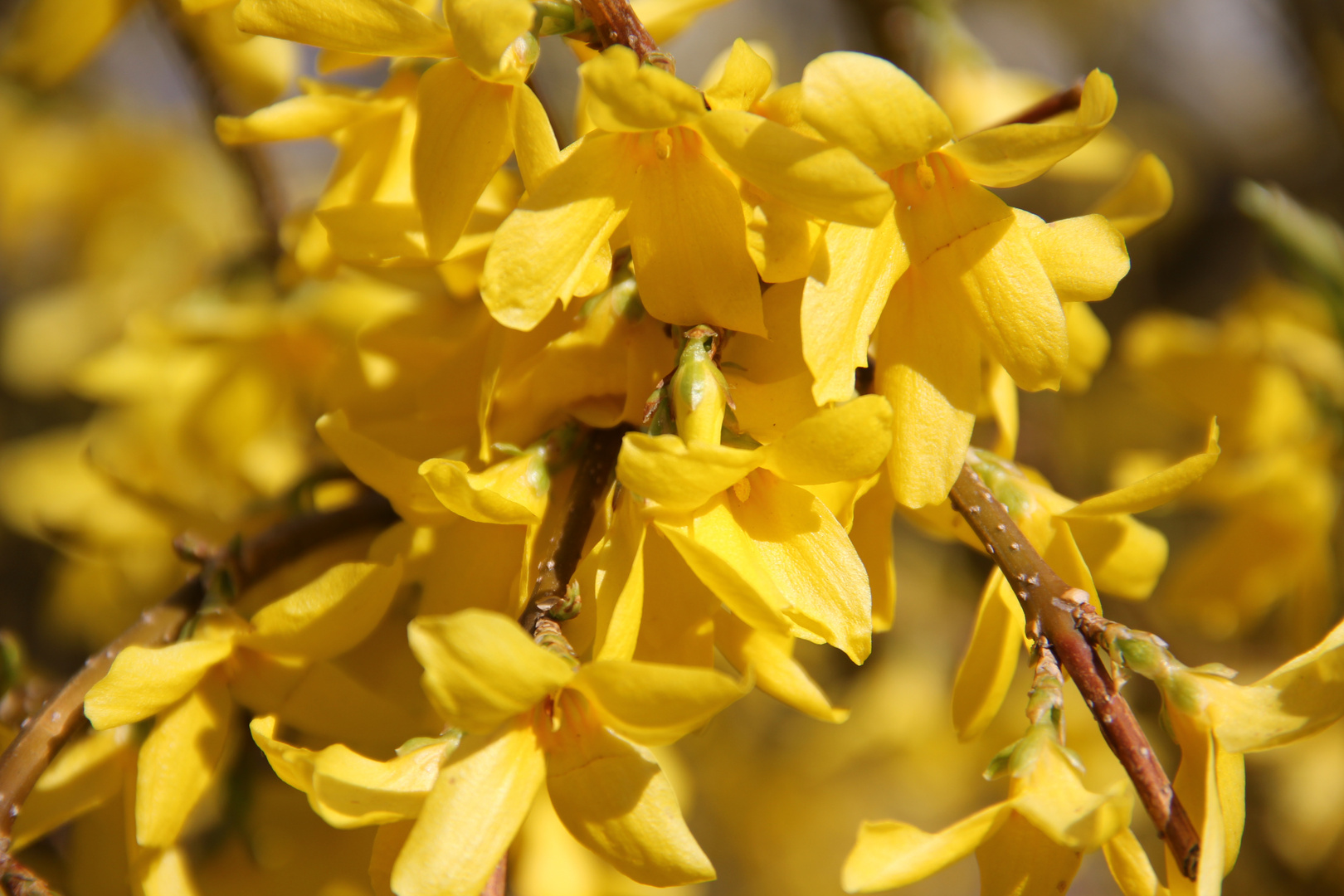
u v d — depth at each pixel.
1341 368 0.43
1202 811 0.27
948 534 0.30
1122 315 0.73
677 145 0.27
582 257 0.27
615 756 0.27
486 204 0.30
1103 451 0.69
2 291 0.71
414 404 0.32
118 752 0.31
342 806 0.26
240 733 0.34
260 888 0.34
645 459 0.26
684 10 0.31
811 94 0.26
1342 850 0.50
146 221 0.64
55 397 0.67
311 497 0.34
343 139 0.30
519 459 0.29
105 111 0.67
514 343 0.29
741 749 0.69
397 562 0.29
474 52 0.27
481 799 0.26
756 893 0.67
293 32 0.27
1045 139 0.27
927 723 0.63
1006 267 0.28
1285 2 0.53
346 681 0.30
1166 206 0.30
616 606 0.27
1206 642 0.52
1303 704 0.27
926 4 0.42
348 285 0.38
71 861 0.35
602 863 0.37
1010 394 0.30
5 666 0.32
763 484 0.27
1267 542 0.40
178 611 0.31
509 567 0.29
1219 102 0.81
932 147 0.26
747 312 0.27
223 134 0.30
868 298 0.27
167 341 0.39
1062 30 0.80
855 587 0.27
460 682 0.26
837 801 0.67
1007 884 0.27
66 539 0.38
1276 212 0.37
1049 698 0.27
